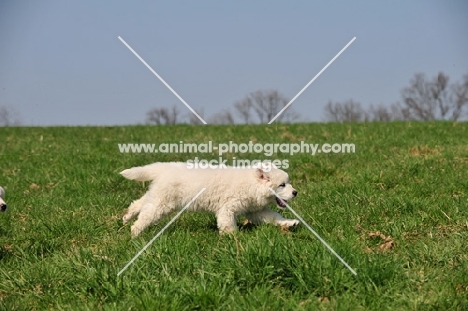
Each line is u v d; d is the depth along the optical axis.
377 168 9.66
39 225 7.36
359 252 5.46
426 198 7.76
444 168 9.59
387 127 15.75
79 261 5.65
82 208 8.15
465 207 6.99
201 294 4.71
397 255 5.63
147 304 4.62
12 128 19.30
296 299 4.74
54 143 14.91
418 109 42.16
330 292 4.85
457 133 14.22
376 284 4.95
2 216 7.93
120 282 5.06
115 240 6.64
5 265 6.00
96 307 4.77
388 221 6.77
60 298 5.05
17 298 5.16
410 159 10.29
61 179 10.38
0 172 11.41
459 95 41.59
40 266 5.70
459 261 5.32
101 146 13.86
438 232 6.36
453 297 4.60
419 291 4.82
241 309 4.51
